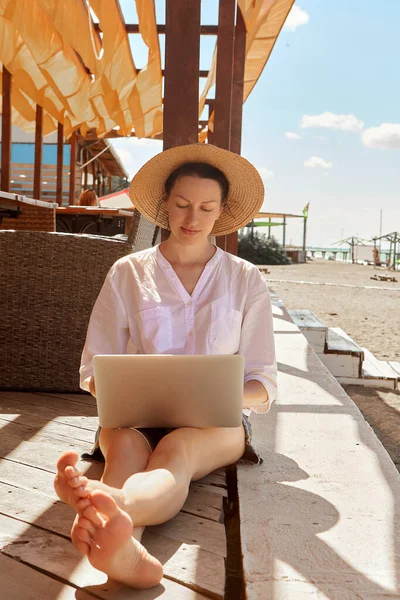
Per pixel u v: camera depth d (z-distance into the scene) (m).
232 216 2.24
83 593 1.38
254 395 1.99
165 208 2.22
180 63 3.33
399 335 7.96
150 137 11.30
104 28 5.33
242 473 2.11
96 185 19.97
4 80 7.15
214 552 1.58
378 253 42.38
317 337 5.46
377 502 1.90
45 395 3.14
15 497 1.90
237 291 2.06
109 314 2.05
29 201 5.45
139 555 1.31
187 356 1.66
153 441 1.88
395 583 1.43
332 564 1.51
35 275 3.10
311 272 25.41
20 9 4.88
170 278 2.01
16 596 1.36
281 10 6.35
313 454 2.33
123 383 1.70
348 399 3.16
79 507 1.24
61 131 9.92
